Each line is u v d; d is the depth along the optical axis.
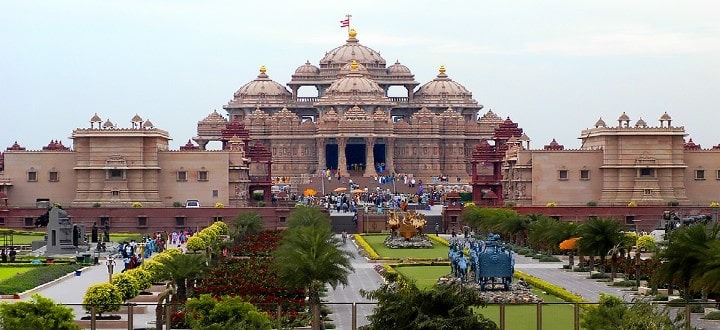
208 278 123.38
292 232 134.88
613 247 140.00
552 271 150.50
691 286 103.81
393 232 198.12
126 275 110.00
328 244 114.19
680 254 108.25
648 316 83.88
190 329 96.38
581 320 95.00
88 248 175.62
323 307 108.38
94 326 92.81
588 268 150.62
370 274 148.50
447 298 84.12
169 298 109.75
